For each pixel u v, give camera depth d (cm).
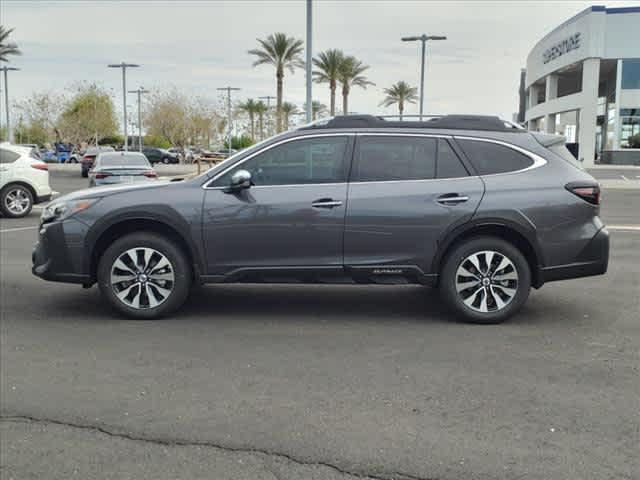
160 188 621
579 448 364
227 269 616
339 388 453
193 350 537
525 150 614
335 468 346
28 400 437
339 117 625
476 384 459
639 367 493
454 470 342
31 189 1559
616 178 3400
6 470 348
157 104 6372
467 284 605
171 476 340
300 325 610
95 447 372
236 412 415
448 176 608
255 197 606
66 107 7038
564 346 544
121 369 494
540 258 601
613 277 830
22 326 609
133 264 618
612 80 5247
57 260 621
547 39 5731
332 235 603
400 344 550
